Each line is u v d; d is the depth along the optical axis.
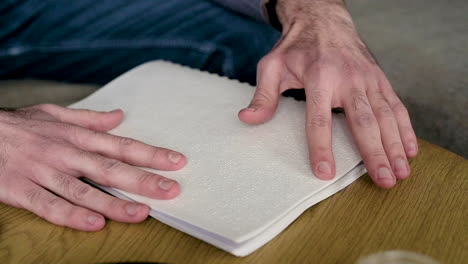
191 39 1.02
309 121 0.60
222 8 1.07
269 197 0.50
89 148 0.57
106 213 0.50
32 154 0.56
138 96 0.71
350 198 0.53
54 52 1.07
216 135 0.60
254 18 1.00
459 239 0.47
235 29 1.02
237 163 0.55
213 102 0.68
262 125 0.62
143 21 1.05
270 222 0.46
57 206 0.51
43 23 1.05
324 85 0.64
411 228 0.49
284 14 0.88
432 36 1.27
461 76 1.09
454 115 1.00
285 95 0.71
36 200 0.52
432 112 1.03
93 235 0.49
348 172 0.55
